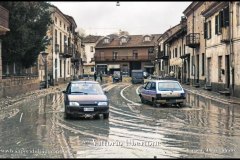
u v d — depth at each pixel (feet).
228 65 102.06
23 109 71.77
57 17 174.09
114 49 334.65
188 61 161.68
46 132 43.21
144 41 331.36
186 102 84.07
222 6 103.55
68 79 210.18
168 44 225.15
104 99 56.54
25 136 40.63
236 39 91.91
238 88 90.48
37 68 141.38
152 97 75.87
